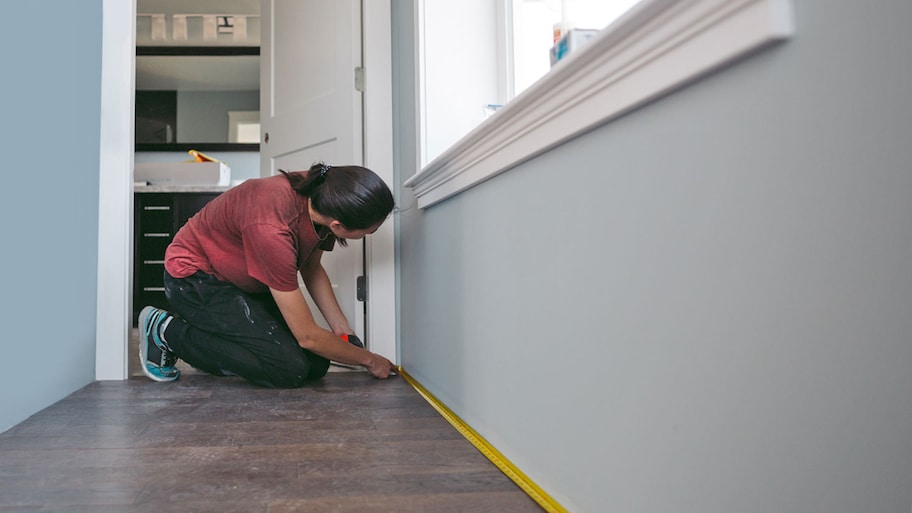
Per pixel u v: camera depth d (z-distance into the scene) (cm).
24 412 154
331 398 181
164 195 441
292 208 184
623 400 78
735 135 57
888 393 42
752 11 52
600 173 84
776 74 52
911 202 40
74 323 193
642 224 73
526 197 112
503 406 124
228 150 510
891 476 42
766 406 53
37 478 107
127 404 173
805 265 49
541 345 105
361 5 241
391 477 109
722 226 59
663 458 69
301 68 267
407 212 223
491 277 132
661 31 64
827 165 46
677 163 66
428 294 191
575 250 92
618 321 79
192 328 207
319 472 111
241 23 478
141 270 438
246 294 208
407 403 174
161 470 112
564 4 137
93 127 212
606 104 79
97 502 96
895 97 41
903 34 40
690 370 64
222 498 98
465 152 137
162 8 474
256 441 132
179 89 507
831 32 46
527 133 105
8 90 146
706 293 61
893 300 41
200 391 194
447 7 194
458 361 157
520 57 186
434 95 192
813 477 48
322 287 228
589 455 88
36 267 163
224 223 198
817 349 48
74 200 194
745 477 56
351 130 240
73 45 193
